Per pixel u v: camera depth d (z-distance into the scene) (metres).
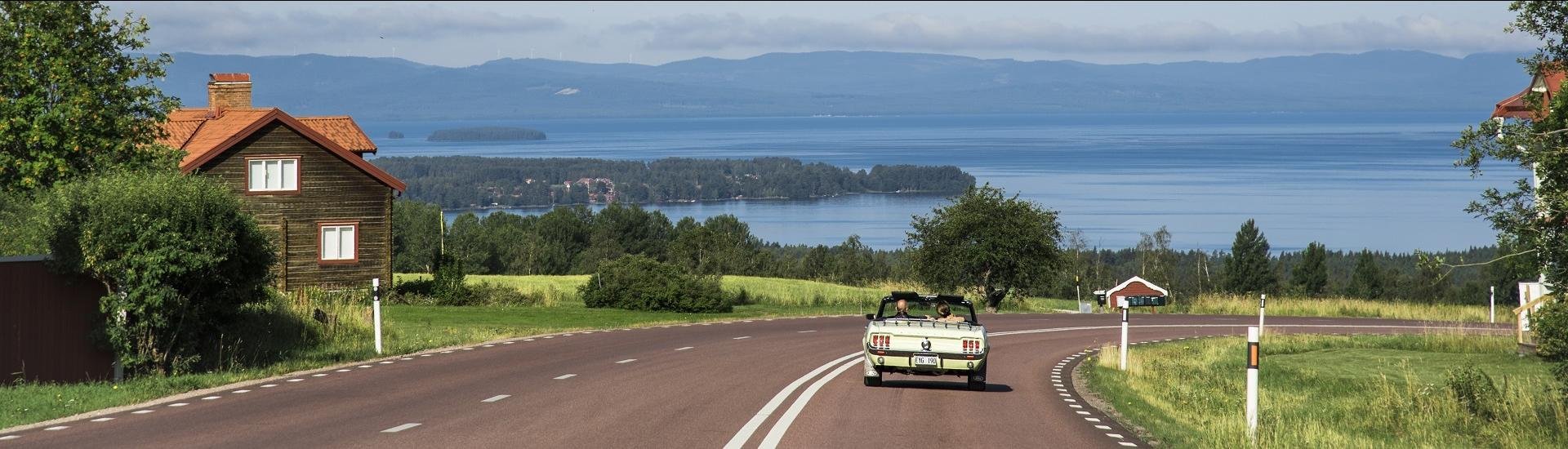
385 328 42.25
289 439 18.31
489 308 63.41
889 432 20.56
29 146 36.22
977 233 83.81
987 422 22.48
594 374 29.92
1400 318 73.94
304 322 38.12
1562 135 22.36
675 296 65.75
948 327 28.11
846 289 88.56
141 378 27.00
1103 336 55.28
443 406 22.77
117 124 38.09
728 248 144.00
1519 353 41.53
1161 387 32.50
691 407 23.34
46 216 26.89
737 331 50.06
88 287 27.25
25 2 38.28
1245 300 86.06
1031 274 84.38
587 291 68.06
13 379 25.53
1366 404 30.14
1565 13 22.75
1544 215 22.89
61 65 36.84
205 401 23.16
